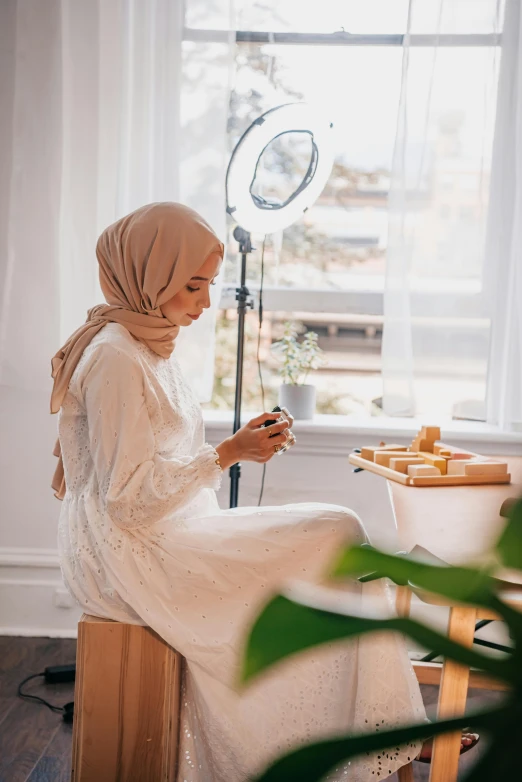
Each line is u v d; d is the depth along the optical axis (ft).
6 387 9.15
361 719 5.39
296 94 9.32
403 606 6.85
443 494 5.68
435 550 5.60
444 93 8.88
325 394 10.07
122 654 5.56
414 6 8.79
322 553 5.71
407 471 6.19
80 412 6.01
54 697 7.91
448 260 9.06
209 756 5.59
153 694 5.56
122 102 8.86
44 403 9.16
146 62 8.77
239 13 9.15
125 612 5.60
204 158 8.98
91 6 8.67
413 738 1.47
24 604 9.37
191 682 5.63
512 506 1.39
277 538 5.71
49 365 8.88
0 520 9.34
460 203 9.00
